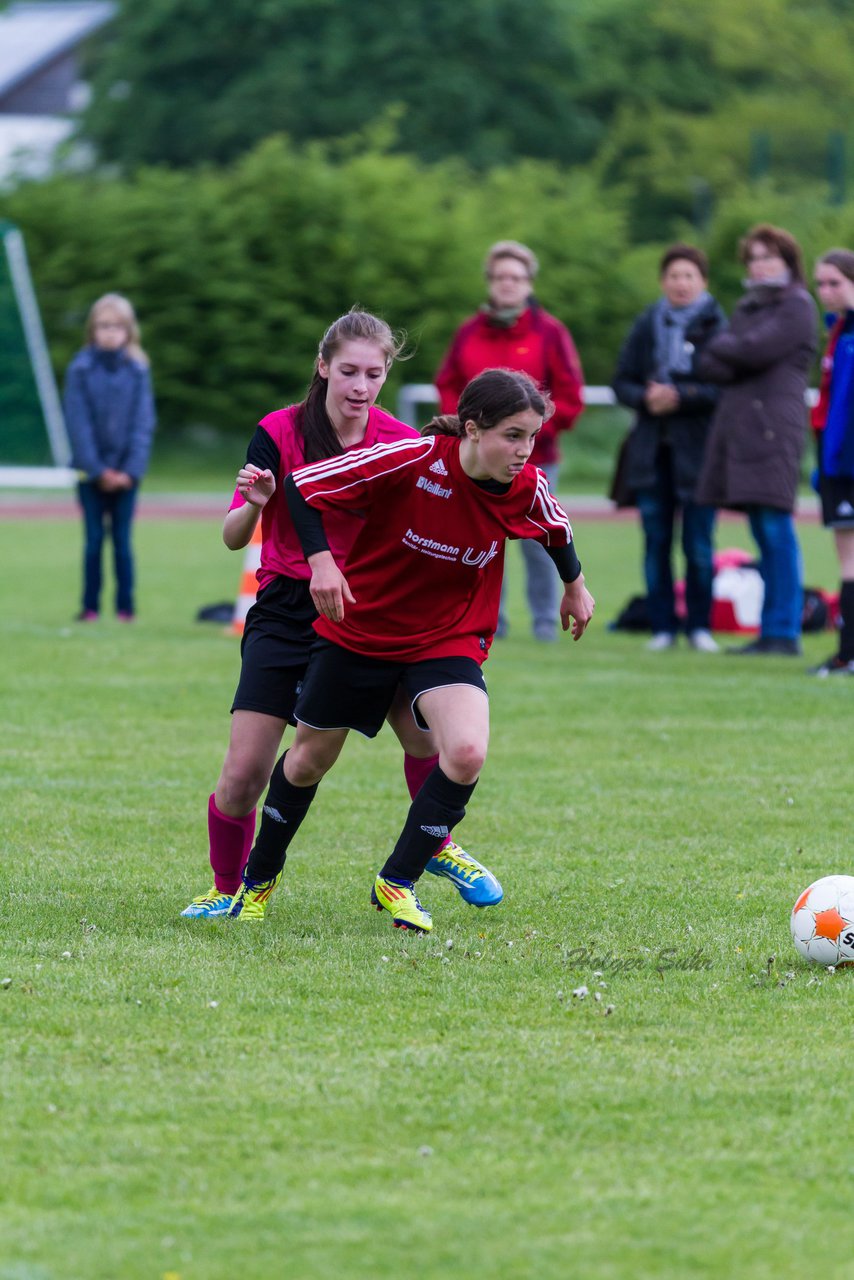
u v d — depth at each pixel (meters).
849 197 144.25
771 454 33.25
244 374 105.88
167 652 33.94
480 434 14.24
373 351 15.30
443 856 16.03
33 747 24.39
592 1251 9.12
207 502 85.00
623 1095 11.30
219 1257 9.02
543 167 122.75
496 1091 11.37
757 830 19.77
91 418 38.31
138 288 104.38
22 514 77.88
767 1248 9.18
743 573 41.16
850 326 30.62
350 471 14.41
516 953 14.68
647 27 179.50
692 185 162.38
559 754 24.25
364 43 146.25
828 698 29.09
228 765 15.88
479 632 15.48
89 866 17.77
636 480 35.00
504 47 151.38
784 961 14.62
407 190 110.25
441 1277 8.83
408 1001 13.30
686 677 31.39
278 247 104.81
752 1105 11.18
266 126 142.00
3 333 85.44
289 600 15.76
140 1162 10.19
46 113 195.38
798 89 175.88
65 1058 11.91
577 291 108.62
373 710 15.40
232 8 143.75
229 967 14.12
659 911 16.19
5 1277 8.73
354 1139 10.55
